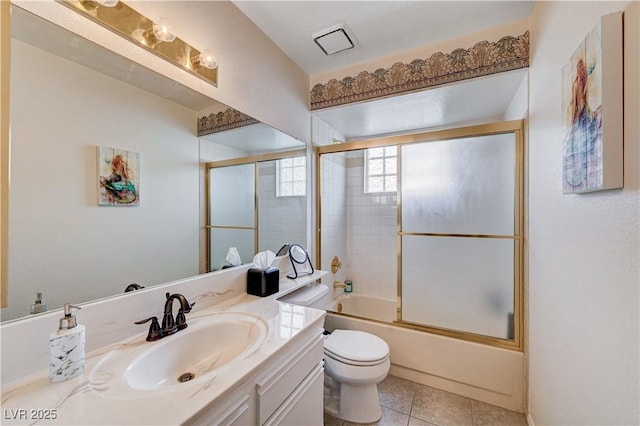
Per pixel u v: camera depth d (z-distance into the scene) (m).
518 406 1.69
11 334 0.72
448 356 1.88
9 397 0.66
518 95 1.86
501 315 1.87
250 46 1.63
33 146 0.79
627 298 0.68
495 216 1.89
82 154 0.91
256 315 1.23
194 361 1.04
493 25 1.67
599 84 0.73
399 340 2.04
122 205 1.04
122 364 0.82
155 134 1.15
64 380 0.73
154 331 0.98
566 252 1.06
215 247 1.45
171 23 1.08
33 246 0.79
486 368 1.77
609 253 0.76
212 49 1.38
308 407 1.17
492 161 1.90
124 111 1.04
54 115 0.84
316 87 2.29
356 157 3.21
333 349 1.66
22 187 0.77
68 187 0.88
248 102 1.63
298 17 1.61
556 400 1.15
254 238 1.72
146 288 1.10
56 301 0.84
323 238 2.59
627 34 0.67
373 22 1.64
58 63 0.84
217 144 1.45
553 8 1.21
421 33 1.75
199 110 1.34
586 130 0.82
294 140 2.11
